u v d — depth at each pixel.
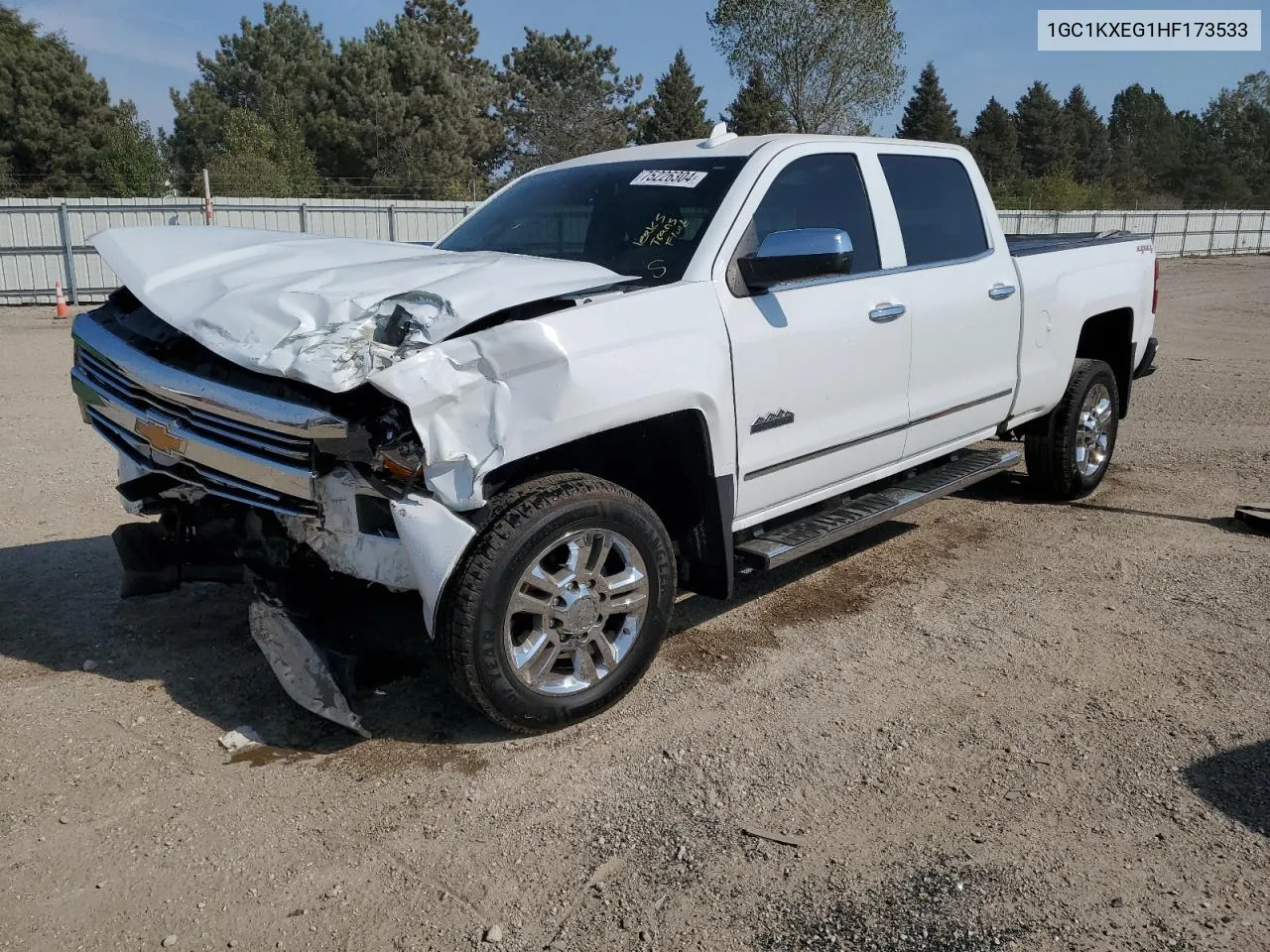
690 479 3.90
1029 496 6.59
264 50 50.75
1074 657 4.24
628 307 3.53
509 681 3.36
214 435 3.31
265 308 3.26
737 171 4.21
